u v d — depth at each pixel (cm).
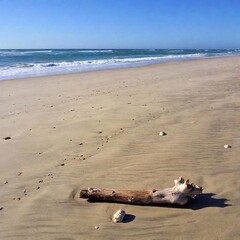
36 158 230
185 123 296
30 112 362
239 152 227
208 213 157
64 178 198
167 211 161
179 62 1244
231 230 144
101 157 226
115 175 199
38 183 193
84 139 264
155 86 516
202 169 203
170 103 378
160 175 198
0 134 287
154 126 289
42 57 1702
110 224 152
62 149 245
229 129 275
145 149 237
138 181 191
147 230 147
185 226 148
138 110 347
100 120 315
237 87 486
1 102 421
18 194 180
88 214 160
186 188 161
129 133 273
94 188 179
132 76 695
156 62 1276
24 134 284
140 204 167
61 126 302
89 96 443
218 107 353
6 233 147
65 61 1361
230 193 174
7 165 220
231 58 1533
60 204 169
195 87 493
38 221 155
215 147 237
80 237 143
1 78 697
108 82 594
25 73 815
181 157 220
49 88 531
